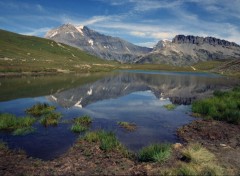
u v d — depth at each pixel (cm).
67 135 2380
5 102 4072
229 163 1717
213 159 1756
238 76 15275
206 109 3584
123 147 1995
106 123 2939
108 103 4484
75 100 4650
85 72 14738
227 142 2245
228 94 4584
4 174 1501
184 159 1747
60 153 1922
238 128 2712
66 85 7031
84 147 2003
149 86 8200
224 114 3103
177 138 2411
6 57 14612
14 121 2614
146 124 2952
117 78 11350
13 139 2222
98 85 7569
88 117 3009
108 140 2055
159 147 1831
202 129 2633
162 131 2656
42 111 3353
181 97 5662
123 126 2809
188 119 3259
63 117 3166
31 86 6347
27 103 4069
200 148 1864
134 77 12850
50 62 16975
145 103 4616
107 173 1547
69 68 15050
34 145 2088
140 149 2062
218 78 13962
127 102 4672
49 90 5809
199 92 6744
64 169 1600
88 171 1574
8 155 1838
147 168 1598
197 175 1441
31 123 2734
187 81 11094
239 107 3516
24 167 1622
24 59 15688
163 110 3888
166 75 16675
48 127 2647
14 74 9606
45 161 1750
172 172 1491
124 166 1662
